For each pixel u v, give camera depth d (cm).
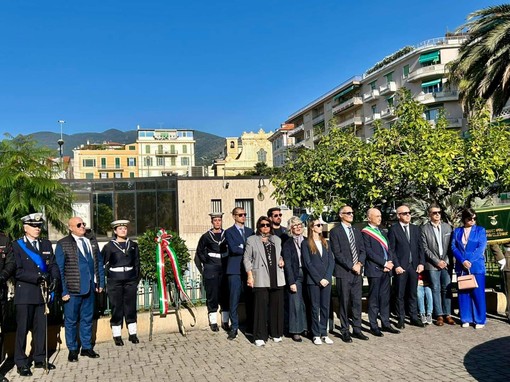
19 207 1111
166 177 2623
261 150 11181
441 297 884
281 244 817
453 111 5116
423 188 1088
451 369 622
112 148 12538
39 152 1240
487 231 1017
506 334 795
